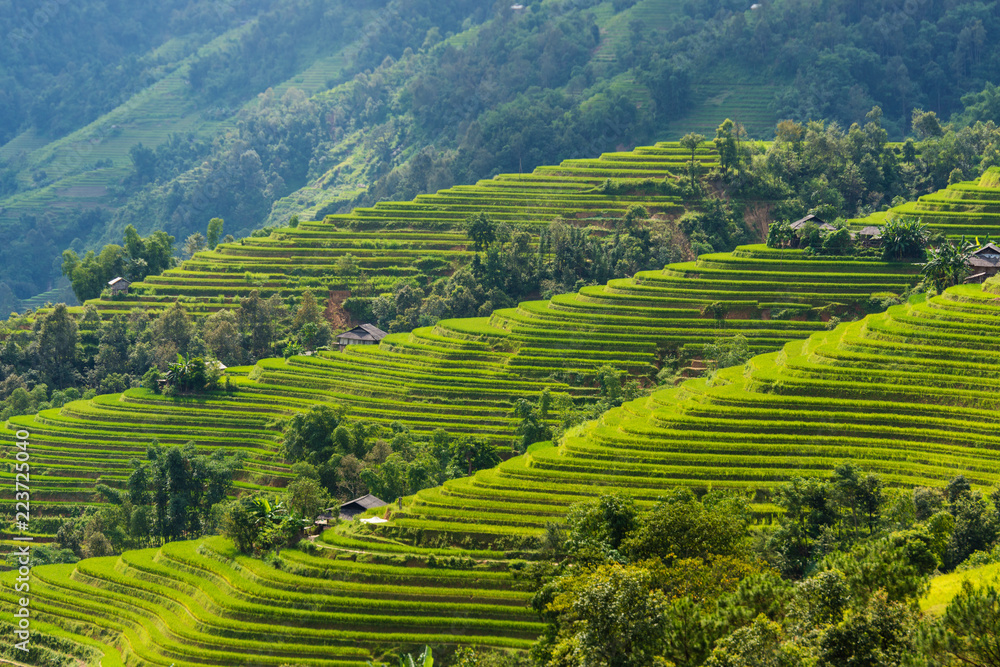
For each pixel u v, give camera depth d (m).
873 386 98.69
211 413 133.75
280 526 90.38
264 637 77.06
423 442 118.94
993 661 35.41
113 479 120.50
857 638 39.97
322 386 138.75
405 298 173.75
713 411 100.19
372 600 78.31
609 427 105.12
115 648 81.94
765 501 87.25
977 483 83.12
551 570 71.44
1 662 82.75
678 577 55.69
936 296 116.31
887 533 66.94
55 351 162.75
